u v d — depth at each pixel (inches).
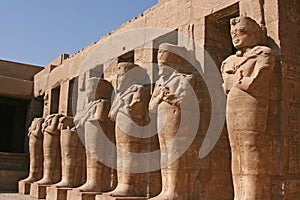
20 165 714.8
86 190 423.5
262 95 278.8
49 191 490.6
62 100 626.2
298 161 290.2
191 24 378.9
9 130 887.1
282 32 297.3
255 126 275.7
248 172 274.8
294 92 295.1
